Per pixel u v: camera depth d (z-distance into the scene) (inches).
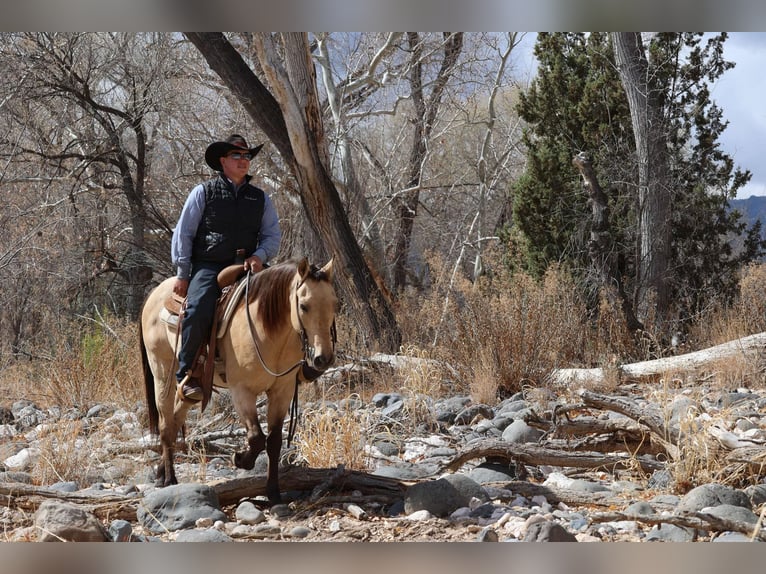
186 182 757.3
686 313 664.4
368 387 438.0
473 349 433.4
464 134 1126.4
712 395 384.8
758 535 182.2
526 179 749.3
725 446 238.2
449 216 1128.2
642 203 665.0
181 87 759.7
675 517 189.5
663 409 261.9
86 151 746.8
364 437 282.7
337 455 268.4
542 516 192.2
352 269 573.9
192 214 243.3
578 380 429.7
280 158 769.6
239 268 238.4
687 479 228.7
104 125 727.7
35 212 676.1
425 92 976.3
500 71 890.1
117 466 277.4
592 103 744.3
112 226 755.4
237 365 224.1
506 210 1044.5
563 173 740.7
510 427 294.2
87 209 741.9
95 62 728.3
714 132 731.4
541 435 286.5
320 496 229.0
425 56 873.5
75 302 715.4
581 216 716.7
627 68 676.1
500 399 408.2
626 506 212.5
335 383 436.5
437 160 1066.7
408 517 207.2
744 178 728.3
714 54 721.0
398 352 492.7
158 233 742.5
